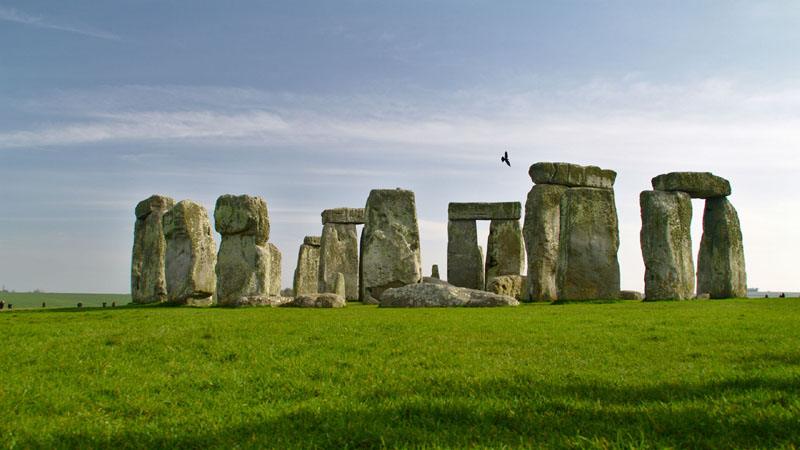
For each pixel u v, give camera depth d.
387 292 20.23
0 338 10.31
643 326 11.40
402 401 5.57
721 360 7.52
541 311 15.84
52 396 5.97
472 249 35.84
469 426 4.89
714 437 4.39
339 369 7.20
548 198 26.23
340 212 36.62
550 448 4.33
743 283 26.39
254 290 22.69
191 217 23.81
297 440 4.62
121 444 4.66
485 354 8.20
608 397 5.62
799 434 4.35
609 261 22.45
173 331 10.80
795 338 9.30
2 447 4.49
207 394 6.14
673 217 22.61
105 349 8.88
